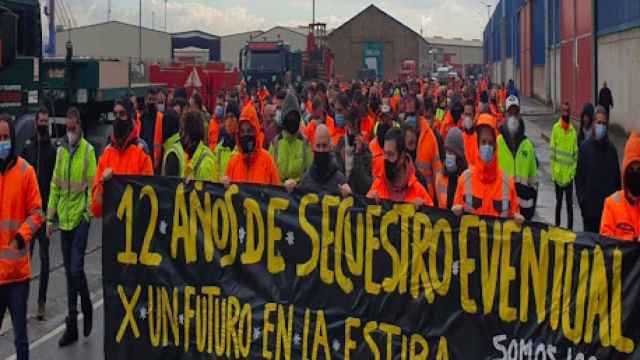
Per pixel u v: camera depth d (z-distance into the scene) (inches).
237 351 244.8
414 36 4384.8
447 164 323.3
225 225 245.6
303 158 353.1
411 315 228.7
